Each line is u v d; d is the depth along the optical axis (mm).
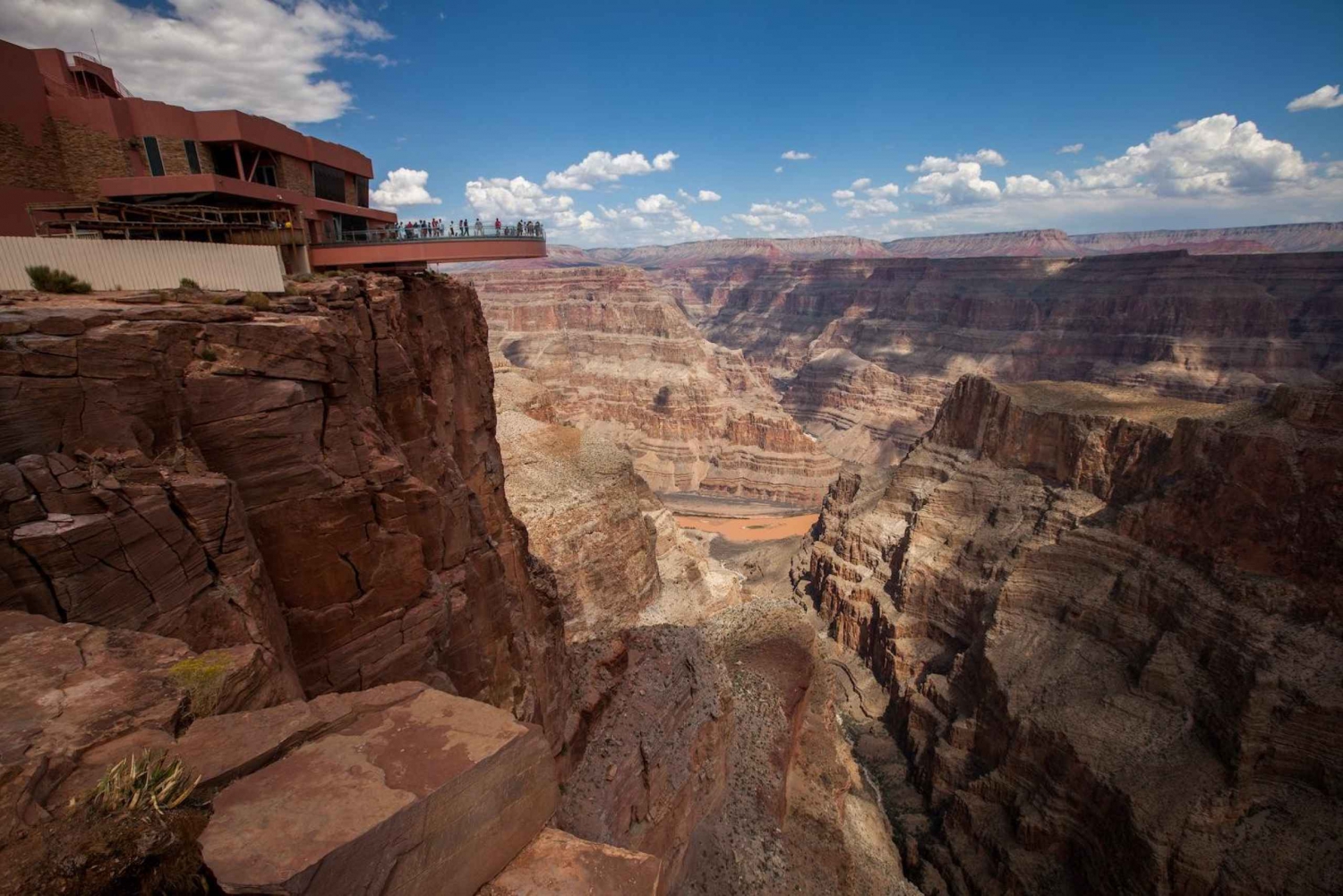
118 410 11141
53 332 10773
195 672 8469
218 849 5742
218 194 23234
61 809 5785
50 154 22078
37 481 9680
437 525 17375
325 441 14531
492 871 7500
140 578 10320
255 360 13117
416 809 6488
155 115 23219
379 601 15633
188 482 11273
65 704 7262
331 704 7848
